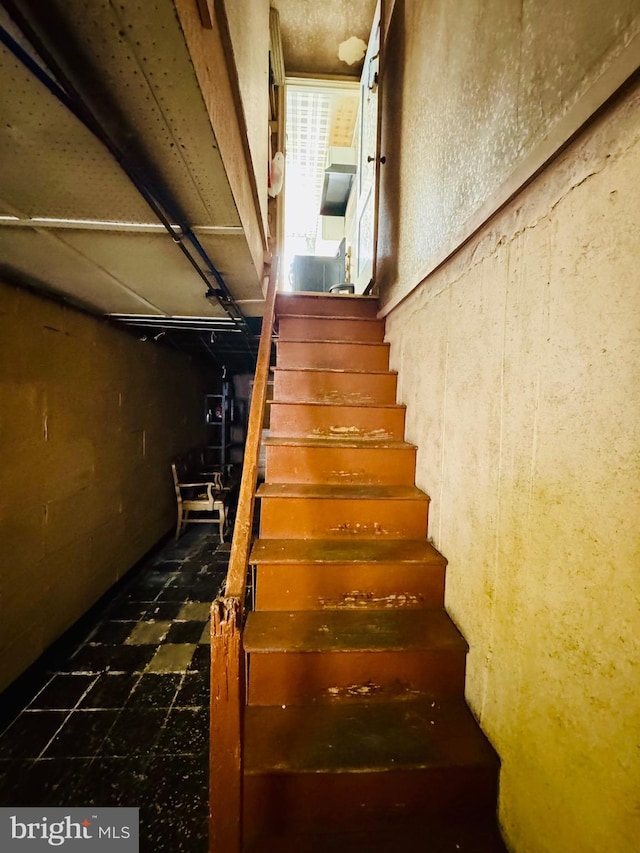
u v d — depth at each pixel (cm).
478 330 132
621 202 73
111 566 296
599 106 75
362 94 364
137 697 194
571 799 84
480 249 132
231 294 221
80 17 58
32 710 185
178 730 174
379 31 293
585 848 79
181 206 115
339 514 171
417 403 195
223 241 142
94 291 213
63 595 235
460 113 149
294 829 110
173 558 372
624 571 72
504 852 106
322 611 150
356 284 383
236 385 684
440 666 134
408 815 112
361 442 198
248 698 130
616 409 74
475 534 130
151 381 381
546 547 94
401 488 186
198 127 82
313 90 422
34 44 60
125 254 155
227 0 97
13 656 193
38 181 100
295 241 860
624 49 69
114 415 304
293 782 110
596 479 79
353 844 108
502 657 112
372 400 230
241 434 683
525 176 101
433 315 176
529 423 102
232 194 109
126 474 324
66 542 239
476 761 111
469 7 142
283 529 171
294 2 331
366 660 131
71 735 171
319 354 246
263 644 130
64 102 71
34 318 211
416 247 204
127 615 271
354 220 444
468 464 136
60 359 235
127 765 157
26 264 167
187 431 493
